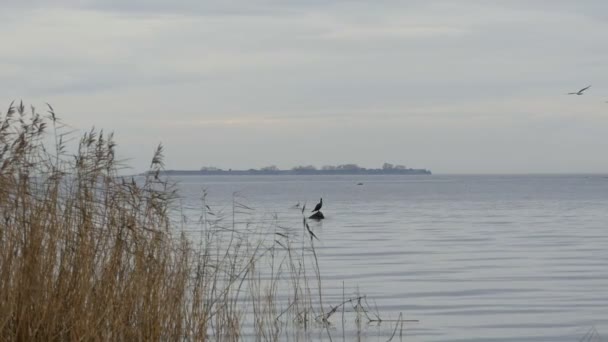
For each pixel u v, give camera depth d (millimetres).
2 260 12359
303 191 162250
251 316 19078
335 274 28656
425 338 17969
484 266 31719
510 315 20766
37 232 12539
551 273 29453
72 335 12336
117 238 13180
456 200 108625
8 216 12648
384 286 25922
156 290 13289
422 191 163625
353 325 19203
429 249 38938
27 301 12281
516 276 28594
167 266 13766
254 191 160875
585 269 30609
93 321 12500
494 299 23422
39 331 12273
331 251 37219
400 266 31562
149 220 13758
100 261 13078
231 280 15656
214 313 15000
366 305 22141
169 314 13453
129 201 13625
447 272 29750
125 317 12953
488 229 53188
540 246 40625
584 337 18172
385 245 40781
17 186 12820
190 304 14188
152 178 13914
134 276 13172
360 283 26500
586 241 43469
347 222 59812
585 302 22797
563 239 44875
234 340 15125
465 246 40531
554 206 88688
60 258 12719
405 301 23031
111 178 13562
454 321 20016
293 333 17969
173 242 14180
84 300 12555
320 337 17641
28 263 12375
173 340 13516
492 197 121312
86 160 13422
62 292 12516
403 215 70750
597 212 75375
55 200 12984
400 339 17797
